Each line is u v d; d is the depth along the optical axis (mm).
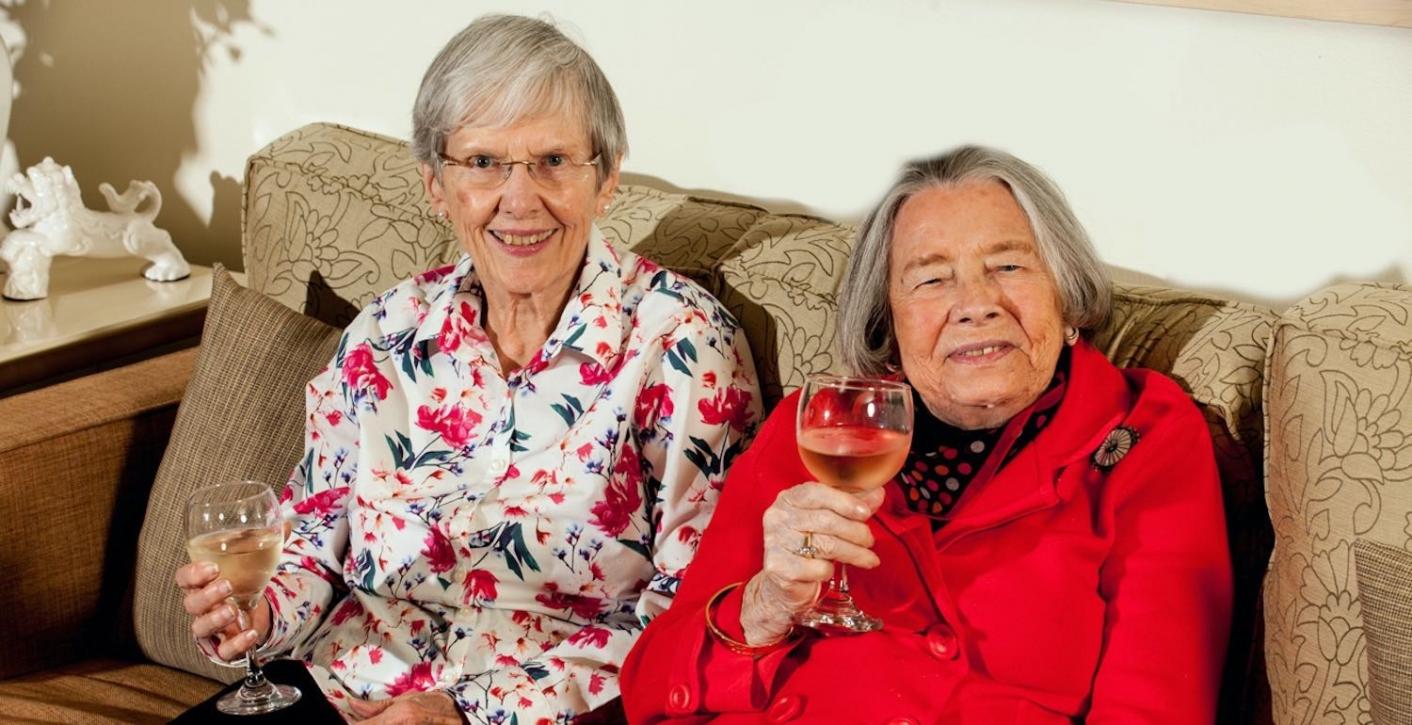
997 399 1450
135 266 2744
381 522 1792
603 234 2035
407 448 1821
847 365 1626
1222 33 1732
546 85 1671
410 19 2453
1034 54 1878
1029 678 1414
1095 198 1883
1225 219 1794
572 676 1636
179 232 2879
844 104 2064
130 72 2816
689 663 1474
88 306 2484
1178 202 1820
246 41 2658
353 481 1868
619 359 1729
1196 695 1342
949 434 1543
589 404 1733
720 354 1725
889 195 1540
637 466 1733
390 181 2201
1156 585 1384
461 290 1812
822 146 2105
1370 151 1674
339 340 1992
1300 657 1363
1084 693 1403
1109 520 1423
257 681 1634
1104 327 1539
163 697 1891
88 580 2037
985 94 1935
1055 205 1479
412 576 1773
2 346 2268
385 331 1854
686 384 1690
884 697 1422
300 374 1974
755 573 1556
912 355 1498
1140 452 1434
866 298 1573
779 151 2150
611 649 1660
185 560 1938
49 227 2504
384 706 1708
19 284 2494
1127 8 1789
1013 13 1878
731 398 1724
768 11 2094
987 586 1444
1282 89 1712
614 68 2283
